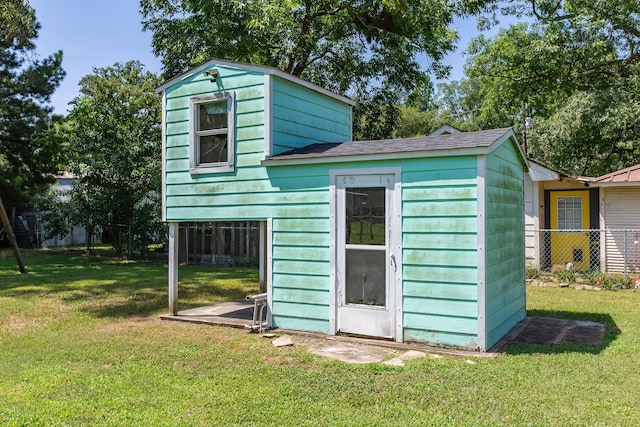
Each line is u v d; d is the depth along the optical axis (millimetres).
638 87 16016
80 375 4832
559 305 8562
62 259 18141
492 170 5859
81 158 17375
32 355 5617
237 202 7125
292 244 6699
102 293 10500
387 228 5996
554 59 16078
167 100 7789
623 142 18578
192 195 7523
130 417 3777
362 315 6176
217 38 14469
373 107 16891
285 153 6992
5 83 18203
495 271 5910
